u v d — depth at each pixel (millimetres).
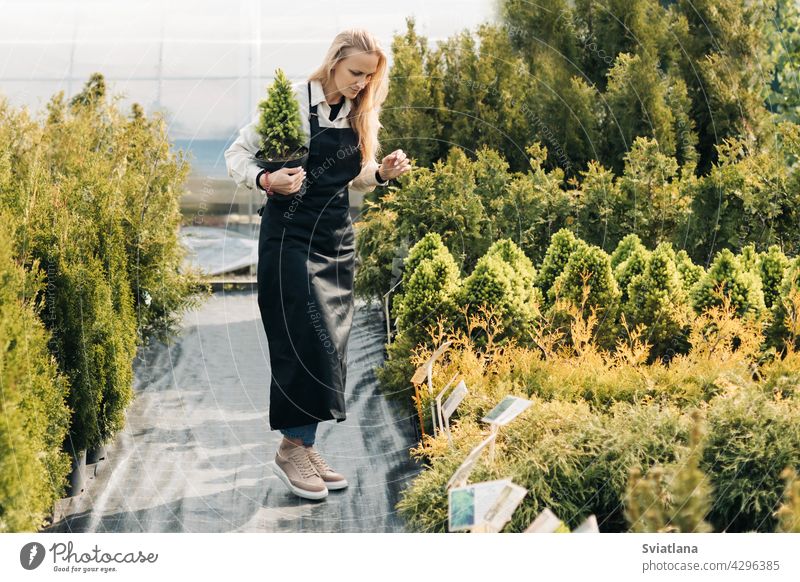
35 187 3588
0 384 2676
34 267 3154
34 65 8820
